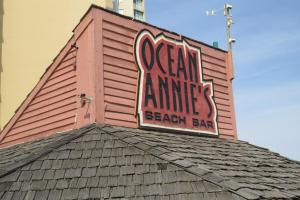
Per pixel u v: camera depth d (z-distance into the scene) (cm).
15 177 718
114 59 932
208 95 1146
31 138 1057
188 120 1059
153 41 1027
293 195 727
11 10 1638
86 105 902
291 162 1150
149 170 713
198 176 683
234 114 1234
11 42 1606
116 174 712
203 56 1175
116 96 913
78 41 969
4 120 1534
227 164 827
